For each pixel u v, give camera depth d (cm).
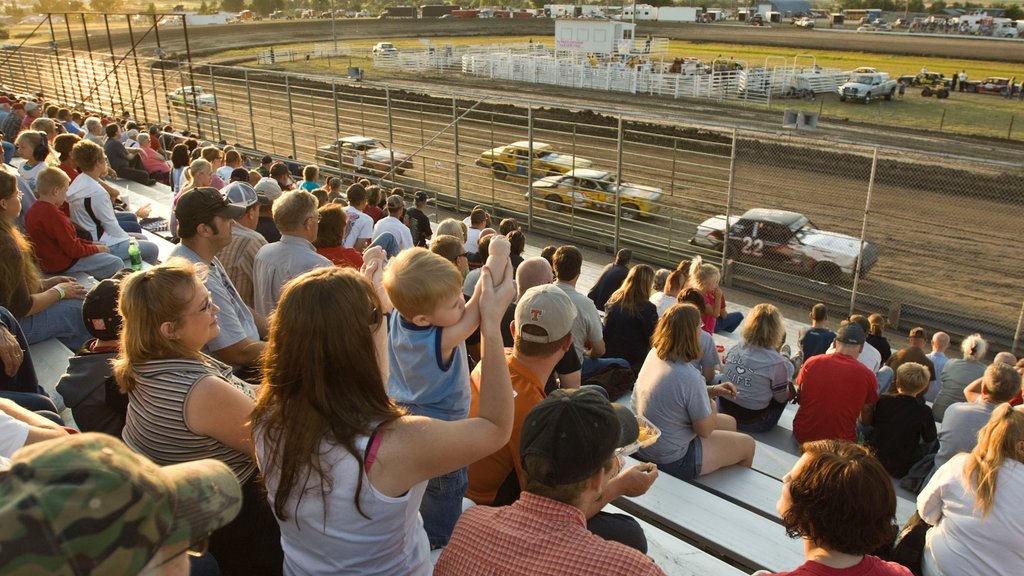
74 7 9656
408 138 2828
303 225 489
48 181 652
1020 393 648
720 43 6481
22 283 519
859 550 243
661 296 851
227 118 2709
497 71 4844
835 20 8631
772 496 484
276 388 201
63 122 1658
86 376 326
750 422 633
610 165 2530
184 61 5650
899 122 3438
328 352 195
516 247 856
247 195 665
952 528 368
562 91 4284
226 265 538
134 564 103
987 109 3822
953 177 2397
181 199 399
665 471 492
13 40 7162
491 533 207
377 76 5000
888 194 2236
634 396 506
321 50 6544
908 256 1725
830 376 582
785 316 1369
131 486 103
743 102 3906
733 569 360
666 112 3569
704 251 1627
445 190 2186
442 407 276
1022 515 346
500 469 336
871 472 242
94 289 332
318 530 205
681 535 420
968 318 1357
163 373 264
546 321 324
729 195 1451
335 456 197
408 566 229
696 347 473
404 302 253
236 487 127
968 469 362
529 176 1827
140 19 9744
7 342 398
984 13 8769
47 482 97
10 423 268
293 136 2380
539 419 206
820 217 2025
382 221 988
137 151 1511
